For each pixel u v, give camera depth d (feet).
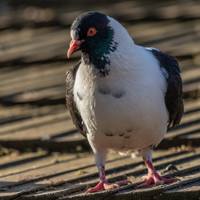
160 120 25.58
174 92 26.30
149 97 24.26
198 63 50.19
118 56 23.31
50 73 54.65
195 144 33.99
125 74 23.56
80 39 23.58
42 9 75.10
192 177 25.57
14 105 48.37
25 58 58.70
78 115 27.61
